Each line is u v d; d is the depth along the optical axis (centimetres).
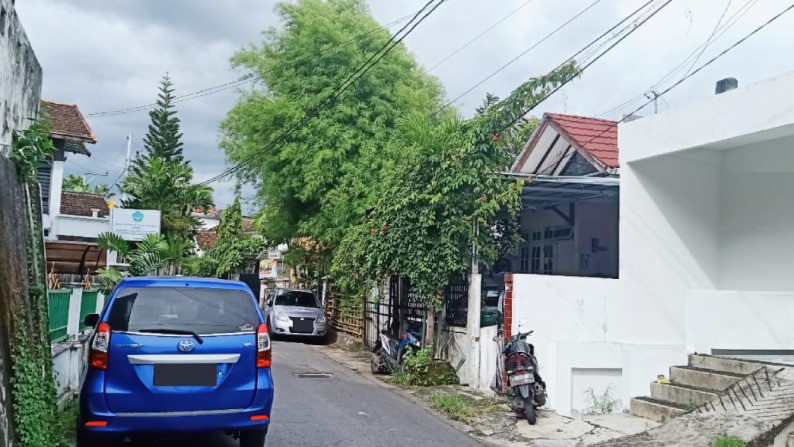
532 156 1566
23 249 632
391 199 1166
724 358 815
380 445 684
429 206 1083
